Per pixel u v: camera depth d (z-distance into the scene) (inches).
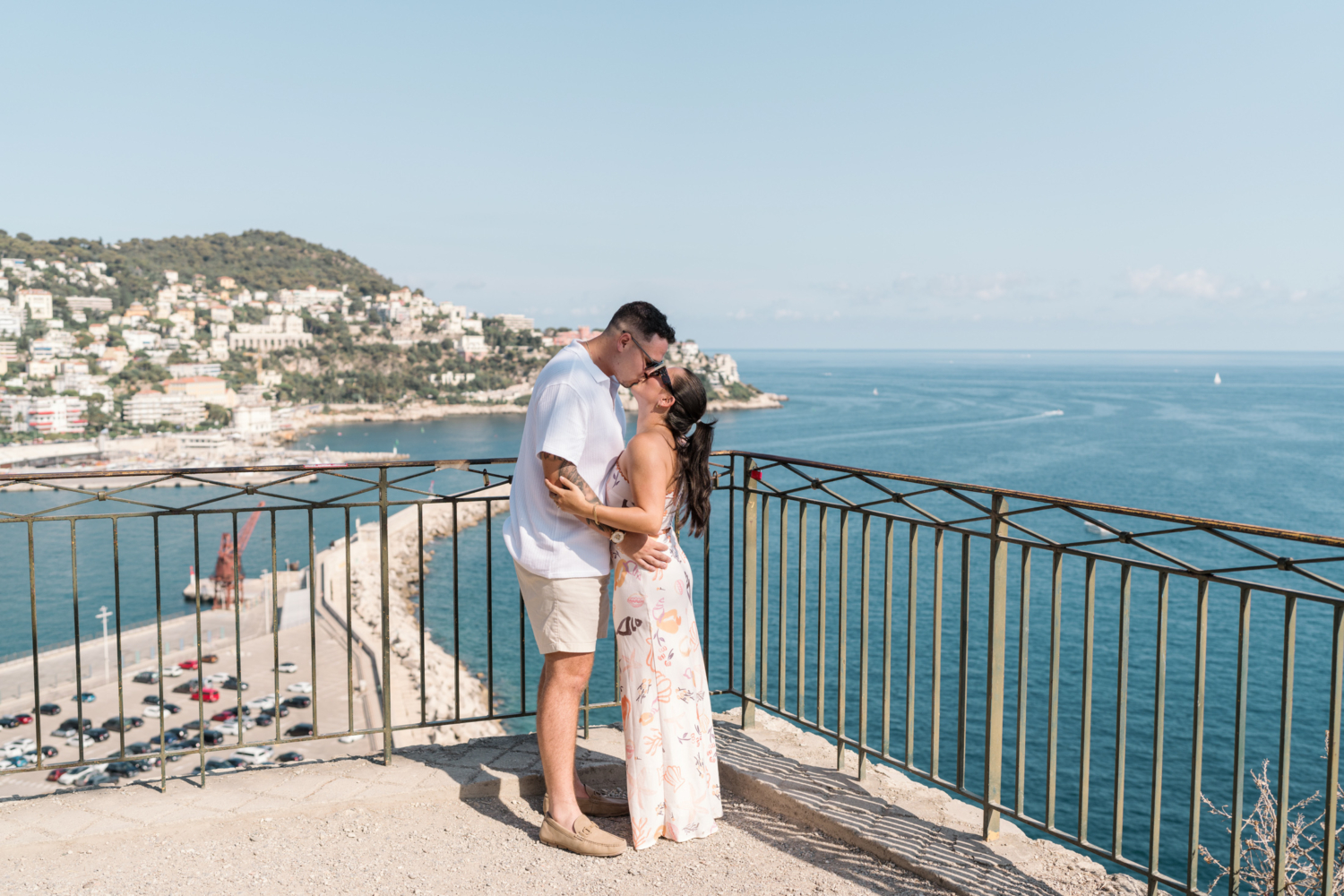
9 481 114.3
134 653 2161.7
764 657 153.4
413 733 1347.2
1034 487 3193.9
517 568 119.7
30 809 125.0
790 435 5561.0
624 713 120.8
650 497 113.4
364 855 116.8
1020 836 118.3
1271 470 3592.5
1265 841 154.7
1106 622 1504.7
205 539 3491.6
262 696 1673.2
